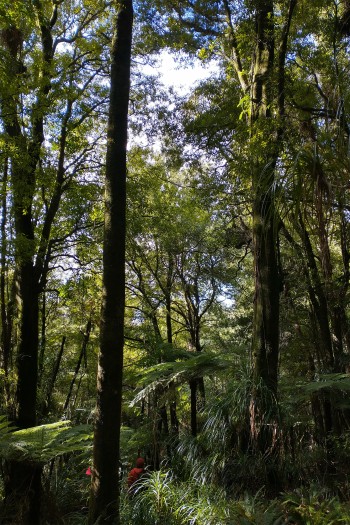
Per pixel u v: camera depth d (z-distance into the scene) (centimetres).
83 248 1145
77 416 1454
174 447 857
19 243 849
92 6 940
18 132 905
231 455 688
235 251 1706
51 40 992
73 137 947
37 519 781
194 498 624
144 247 1641
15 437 745
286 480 653
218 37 1069
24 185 812
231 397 729
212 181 1230
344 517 438
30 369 984
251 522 475
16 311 1001
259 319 762
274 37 808
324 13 896
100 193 1090
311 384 808
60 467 1049
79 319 1588
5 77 741
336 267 931
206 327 2014
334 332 1109
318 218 301
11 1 691
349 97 347
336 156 294
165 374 988
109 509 566
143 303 1770
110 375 589
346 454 705
